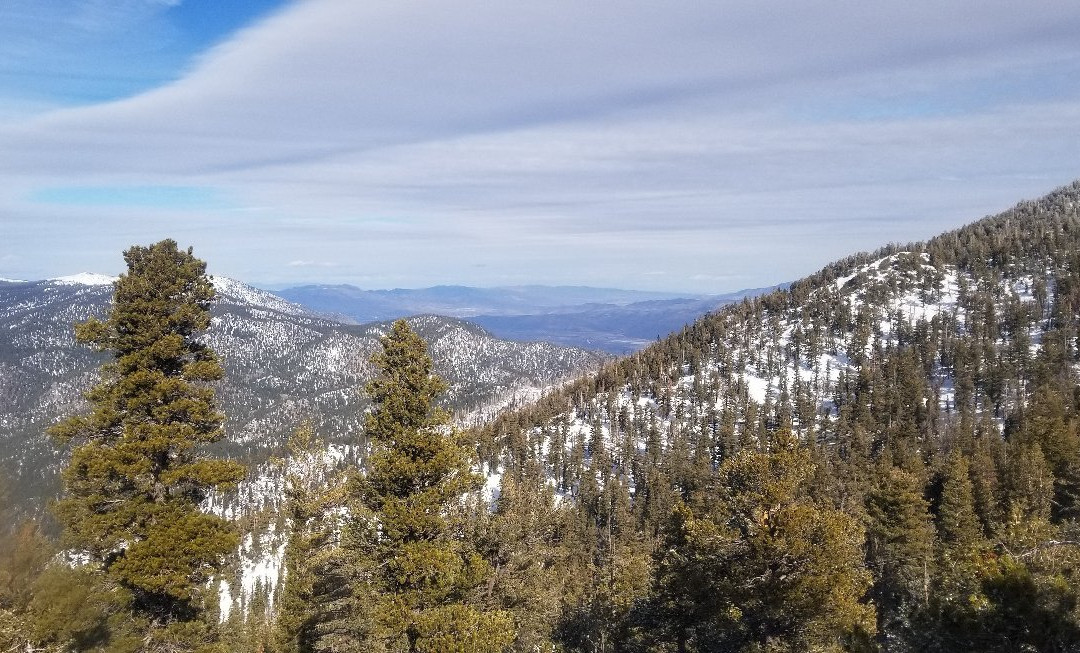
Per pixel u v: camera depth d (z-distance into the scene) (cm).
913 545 3669
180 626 1720
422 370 1928
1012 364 10681
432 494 1872
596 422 12781
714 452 10931
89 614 1429
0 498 1361
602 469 11019
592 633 3003
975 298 14662
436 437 1928
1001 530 1698
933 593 1415
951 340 12650
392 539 1877
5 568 1279
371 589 1928
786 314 17612
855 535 1986
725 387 13538
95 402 1775
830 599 1764
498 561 2770
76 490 1691
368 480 1961
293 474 2597
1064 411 6775
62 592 1359
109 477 1683
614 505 8512
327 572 2369
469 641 1758
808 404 11381
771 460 2020
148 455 1742
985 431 8444
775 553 1811
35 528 1379
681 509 2203
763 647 1884
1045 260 16025
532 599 2972
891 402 10350
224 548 1777
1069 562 1327
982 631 1218
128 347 1816
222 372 1923
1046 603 1184
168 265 1866
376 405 1995
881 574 3625
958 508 4353
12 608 1283
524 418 15162
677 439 11269
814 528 1814
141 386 1764
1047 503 4212
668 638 2255
